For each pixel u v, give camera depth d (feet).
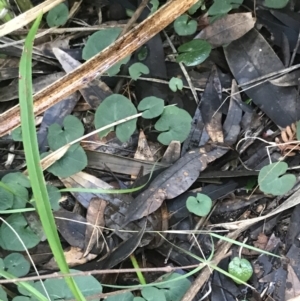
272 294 1.00
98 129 1.07
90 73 1.01
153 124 1.13
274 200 1.08
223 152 1.08
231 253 1.04
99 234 1.06
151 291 0.94
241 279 0.99
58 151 1.05
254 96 1.14
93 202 1.08
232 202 1.09
